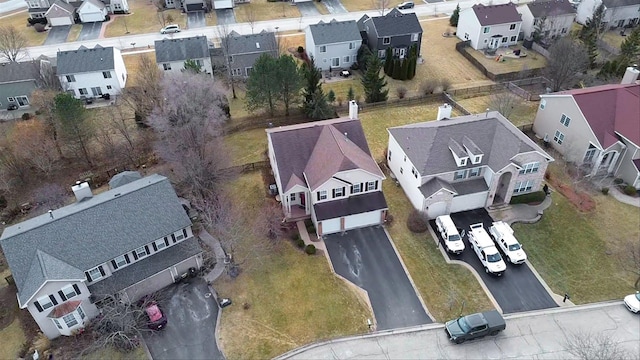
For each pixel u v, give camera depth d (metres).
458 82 75.00
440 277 41.66
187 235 42.28
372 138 60.53
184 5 101.69
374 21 78.00
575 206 48.56
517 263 42.22
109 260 38.00
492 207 48.66
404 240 45.38
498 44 84.56
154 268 39.78
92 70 70.56
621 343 35.81
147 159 58.34
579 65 68.56
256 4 106.81
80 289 36.72
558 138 56.06
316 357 35.44
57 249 36.97
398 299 39.78
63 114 53.47
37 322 35.72
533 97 68.56
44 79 69.50
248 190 51.78
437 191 45.47
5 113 68.94
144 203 40.72
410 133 50.53
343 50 77.88
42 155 55.28
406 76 75.25
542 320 37.84
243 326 37.69
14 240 36.50
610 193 50.25
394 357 35.41
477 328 35.72
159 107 56.12
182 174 52.81
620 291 40.12
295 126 51.59
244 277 41.75
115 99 71.38
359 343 36.44
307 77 64.44
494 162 46.47
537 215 47.62
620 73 70.12
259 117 65.25
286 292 40.34
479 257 43.03
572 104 52.75
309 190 45.12
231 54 74.56
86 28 96.00
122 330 36.41
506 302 39.34
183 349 36.12
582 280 41.19
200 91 54.25
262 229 46.06
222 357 35.53
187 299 40.03
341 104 66.88
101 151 60.00
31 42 90.12
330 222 45.44
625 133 49.78
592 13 89.31
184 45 74.31
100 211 39.31
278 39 81.19
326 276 41.75
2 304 40.25
